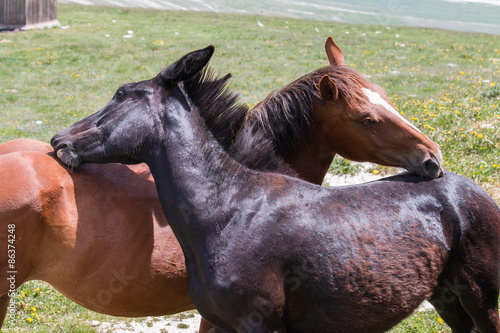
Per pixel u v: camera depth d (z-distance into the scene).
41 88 17.44
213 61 21.16
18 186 3.71
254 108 4.18
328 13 34.56
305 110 4.06
